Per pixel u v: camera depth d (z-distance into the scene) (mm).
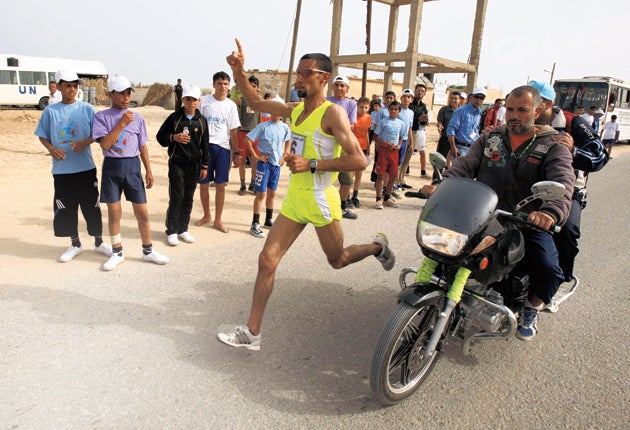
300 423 2752
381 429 2750
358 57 16156
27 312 3777
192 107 5320
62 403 2781
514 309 3404
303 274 4988
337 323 3988
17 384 2920
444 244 2768
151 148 13062
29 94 27047
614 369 3527
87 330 3576
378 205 8148
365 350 3600
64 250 5172
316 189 3213
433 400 3061
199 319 3865
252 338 3324
